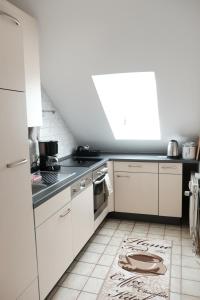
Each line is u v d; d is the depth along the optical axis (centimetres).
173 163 336
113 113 369
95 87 307
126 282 234
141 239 313
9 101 149
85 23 232
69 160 353
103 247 296
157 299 212
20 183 160
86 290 225
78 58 272
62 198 218
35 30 221
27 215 169
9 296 154
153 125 378
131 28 231
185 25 222
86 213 277
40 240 186
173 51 249
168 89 294
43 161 282
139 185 355
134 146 391
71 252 240
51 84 311
